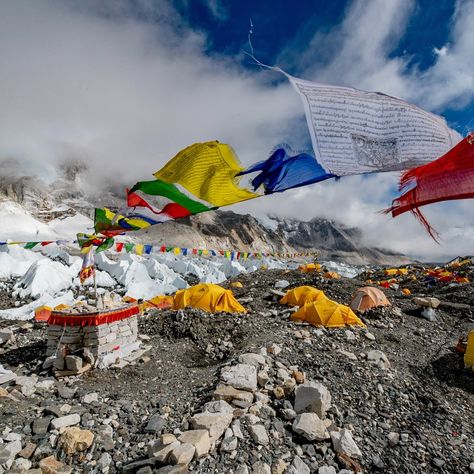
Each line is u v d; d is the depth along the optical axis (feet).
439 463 21.02
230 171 9.91
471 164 7.79
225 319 46.32
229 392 23.71
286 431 21.43
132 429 20.99
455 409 28.32
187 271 159.94
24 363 32.78
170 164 10.91
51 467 16.79
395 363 35.99
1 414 21.57
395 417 25.45
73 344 31.04
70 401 24.29
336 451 20.30
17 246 132.36
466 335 49.83
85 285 98.63
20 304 76.13
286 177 8.75
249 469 17.79
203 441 18.40
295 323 45.96
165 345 39.01
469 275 99.66
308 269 96.53
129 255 129.70
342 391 27.66
